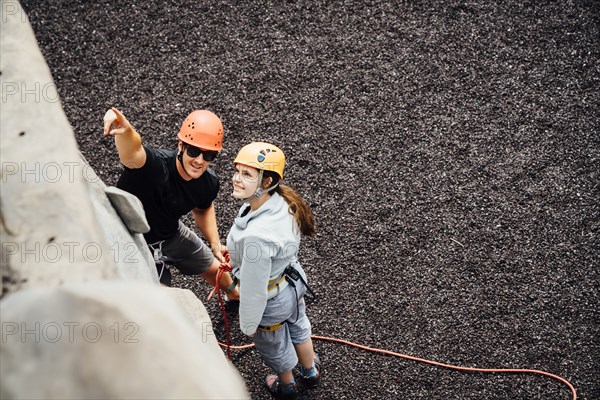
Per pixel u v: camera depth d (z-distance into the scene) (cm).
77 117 623
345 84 659
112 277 192
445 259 546
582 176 602
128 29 690
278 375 447
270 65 670
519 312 520
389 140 619
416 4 724
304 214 372
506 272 541
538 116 643
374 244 552
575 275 540
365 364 494
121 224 299
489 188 591
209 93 647
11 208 200
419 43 694
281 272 383
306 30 699
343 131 623
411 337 506
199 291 525
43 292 150
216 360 158
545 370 493
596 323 515
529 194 588
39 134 218
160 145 611
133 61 667
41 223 198
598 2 725
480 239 559
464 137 625
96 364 137
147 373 138
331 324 511
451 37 700
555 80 671
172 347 143
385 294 527
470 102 651
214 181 414
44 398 135
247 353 499
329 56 680
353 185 587
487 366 495
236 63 670
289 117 632
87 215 203
